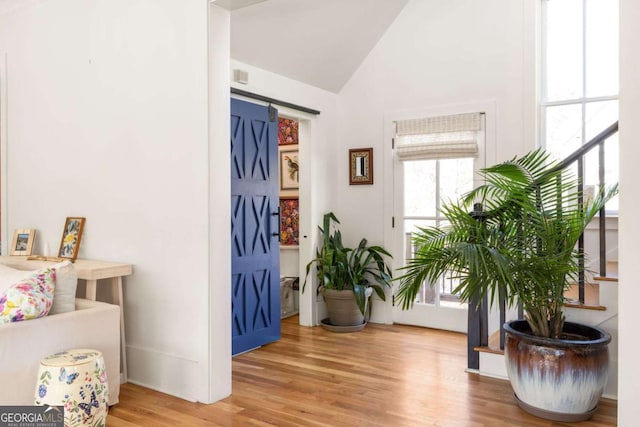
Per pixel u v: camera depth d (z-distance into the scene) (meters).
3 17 4.09
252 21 3.68
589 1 4.07
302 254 4.85
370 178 4.94
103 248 3.42
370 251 4.84
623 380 1.92
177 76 3.01
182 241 3.00
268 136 4.24
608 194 2.76
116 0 3.30
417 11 4.64
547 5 4.24
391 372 3.42
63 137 3.66
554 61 4.21
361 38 4.62
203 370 2.89
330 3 3.95
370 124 4.95
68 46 3.60
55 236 3.73
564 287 2.76
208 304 2.88
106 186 3.39
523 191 2.75
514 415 2.69
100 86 3.41
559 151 4.18
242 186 3.96
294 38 4.08
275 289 4.31
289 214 5.50
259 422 2.61
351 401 2.89
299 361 3.69
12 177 4.03
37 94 3.84
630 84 1.89
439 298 4.66
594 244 3.97
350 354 3.86
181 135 3.00
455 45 4.47
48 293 2.57
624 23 1.90
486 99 4.33
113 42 3.33
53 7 3.69
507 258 2.58
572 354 2.55
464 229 2.83
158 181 3.11
